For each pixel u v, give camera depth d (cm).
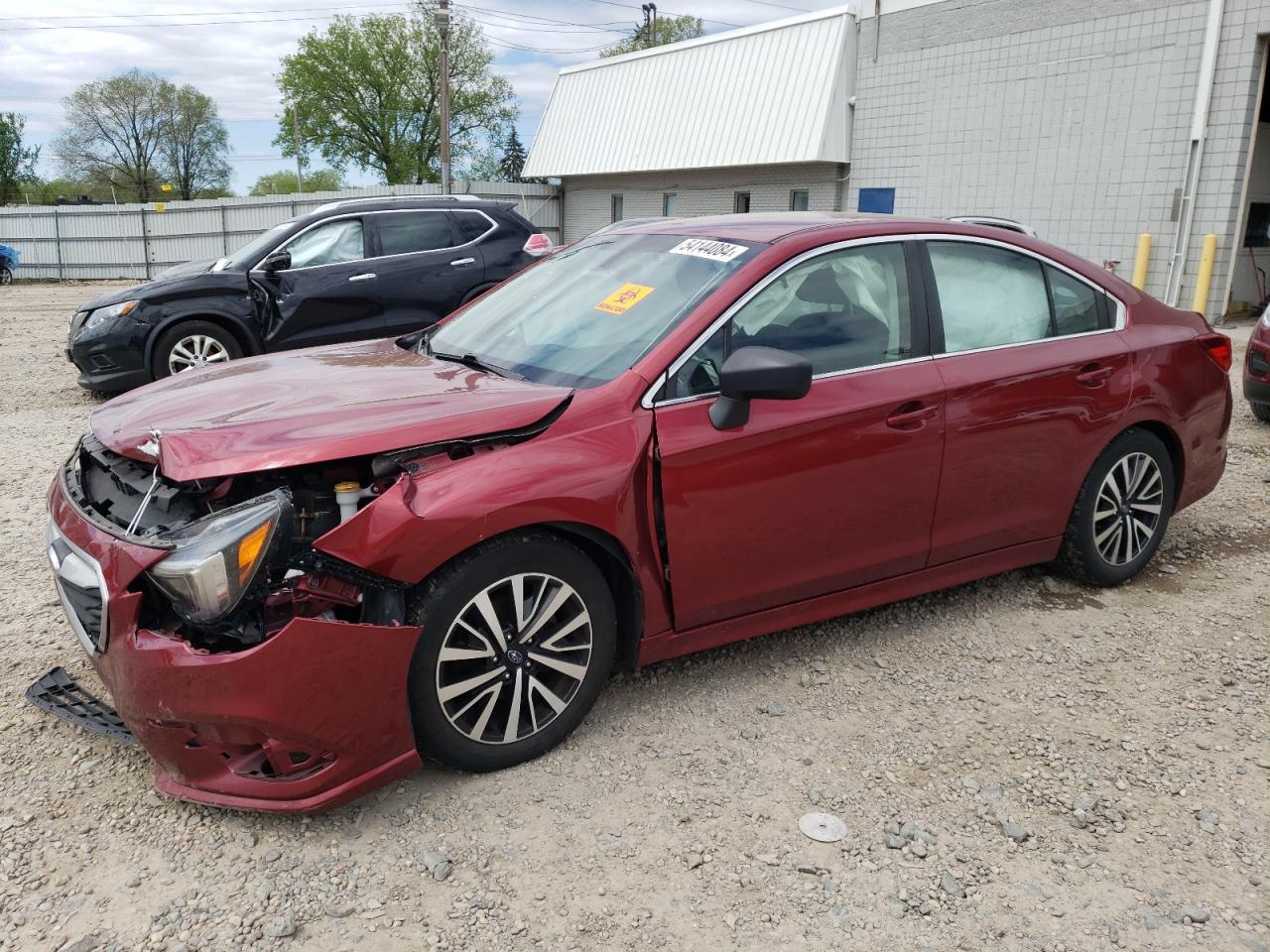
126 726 283
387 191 2925
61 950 225
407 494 264
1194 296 1445
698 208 2384
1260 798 289
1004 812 282
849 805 284
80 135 6150
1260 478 611
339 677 254
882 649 380
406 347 404
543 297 386
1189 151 1423
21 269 3009
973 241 383
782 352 294
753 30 2159
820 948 230
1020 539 398
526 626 289
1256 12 1324
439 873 252
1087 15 1526
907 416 345
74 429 754
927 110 1808
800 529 332
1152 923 239
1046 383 383
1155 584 445
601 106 2600
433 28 5078
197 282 855
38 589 429
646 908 242
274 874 252
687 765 302
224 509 259
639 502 301
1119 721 330
